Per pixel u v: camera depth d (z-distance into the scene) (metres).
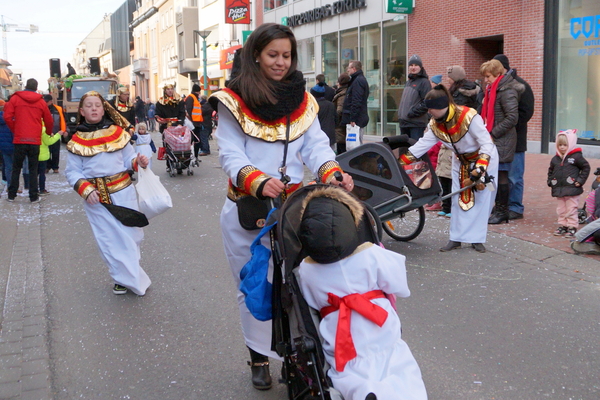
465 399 3.49
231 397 3.58
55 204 10.23
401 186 6.16
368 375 2.48
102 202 5.20
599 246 6.15
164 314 4.97
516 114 7.28
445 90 6.00
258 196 3.00
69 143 5.13
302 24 23.50
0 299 5.42
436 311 4.84
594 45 12.88
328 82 22.11
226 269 6.12
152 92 59.31
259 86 3.10
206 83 28.92
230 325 4.69
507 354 4.05
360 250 2.66
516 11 14.30
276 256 2.96
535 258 6.16
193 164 13.34
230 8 27.31
